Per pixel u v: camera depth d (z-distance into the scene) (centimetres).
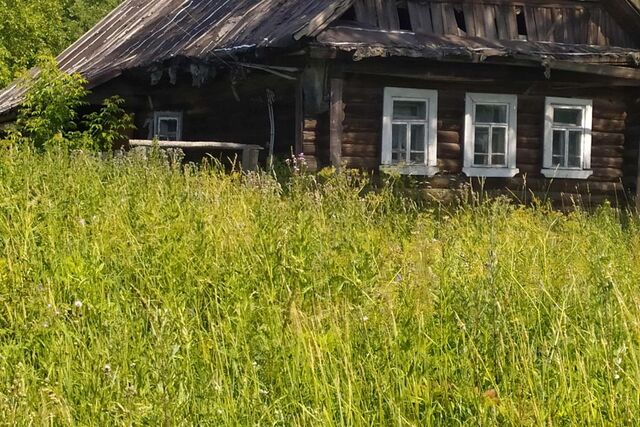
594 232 1095
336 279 710
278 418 509
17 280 694
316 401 522
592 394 525
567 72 2006
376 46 1750
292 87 1909
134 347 579
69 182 1036
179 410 494
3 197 931
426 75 1894
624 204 2119
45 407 479
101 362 549
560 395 532
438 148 1961
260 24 1911
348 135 1877
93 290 698
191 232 830
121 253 774
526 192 2036
